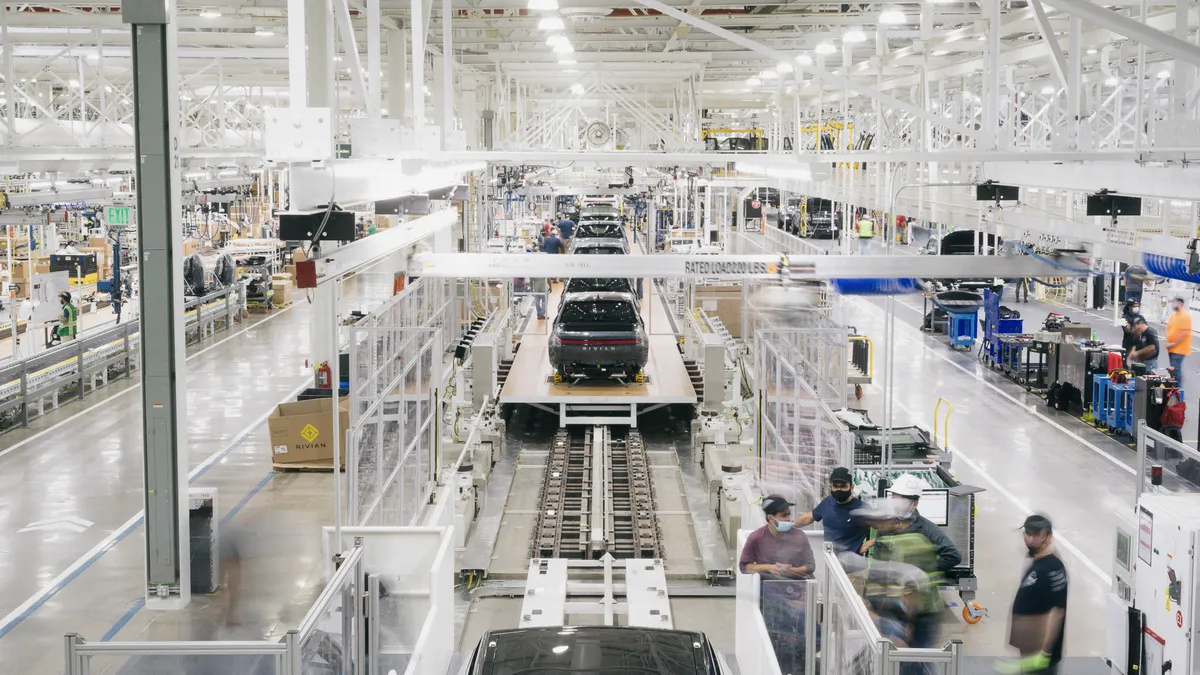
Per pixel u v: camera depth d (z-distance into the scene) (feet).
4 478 49.62
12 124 51.01
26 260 90.07
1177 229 52.39
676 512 44.86
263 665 29.48
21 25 56.13
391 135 28.25
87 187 74.69
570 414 58.65
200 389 68.80
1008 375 73.77
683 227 108.47
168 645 16.93
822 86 76.48
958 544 33.47
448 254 33.88
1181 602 26.03
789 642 27.22
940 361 79.51
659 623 30.60
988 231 41.27
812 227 135.74
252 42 66.08
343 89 74.90
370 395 36.09
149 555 33.40
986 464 52.47
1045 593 26.63
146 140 31.12
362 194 26.07
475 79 86.74
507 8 53.67
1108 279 99.86
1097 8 21.07
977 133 32.17
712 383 58.39
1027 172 34.27
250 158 78.64
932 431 58.80
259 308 104.47
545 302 85.81
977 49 57.88
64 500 46.26
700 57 72.49
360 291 110.83
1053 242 37.06
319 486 48.21
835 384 50.39
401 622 29.32
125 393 68.54
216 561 35.63
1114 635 29.22
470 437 47.91
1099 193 29.76
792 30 66.33
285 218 22.62
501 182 77.87
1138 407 56.03
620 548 39.96
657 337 77.46
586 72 73.97
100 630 32.65
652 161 31.19
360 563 22.50
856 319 98.48
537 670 20.02
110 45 63.46
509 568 38.58
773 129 94.48
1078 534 42.29
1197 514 26.66
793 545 27.99
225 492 47.24
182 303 32.50
